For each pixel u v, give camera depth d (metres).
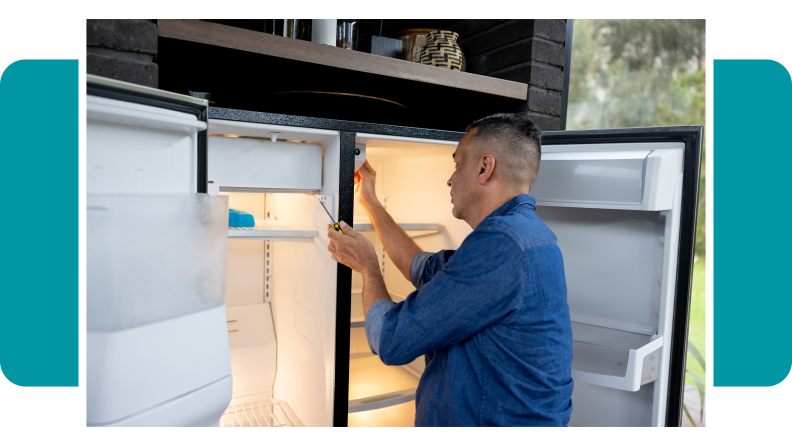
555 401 0.99
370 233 2.03
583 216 1.56
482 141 1.08
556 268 0.98
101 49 1.04
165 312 0.86
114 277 0.78
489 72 1.85
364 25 1.95
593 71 3.44
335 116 1.41
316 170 1.40
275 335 1.86
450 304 0.92
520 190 1.09
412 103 1.86
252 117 1.18
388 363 0.98
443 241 1.72
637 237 1.45
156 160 0.88
